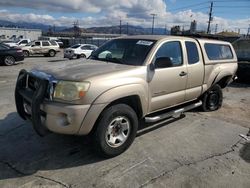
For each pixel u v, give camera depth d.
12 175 3.35
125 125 3.92
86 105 3.37
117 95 3.62
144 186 3.20
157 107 4.51
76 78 3.40
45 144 4.21
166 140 4.52
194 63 5.23
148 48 4.39
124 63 4.30
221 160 3.90
